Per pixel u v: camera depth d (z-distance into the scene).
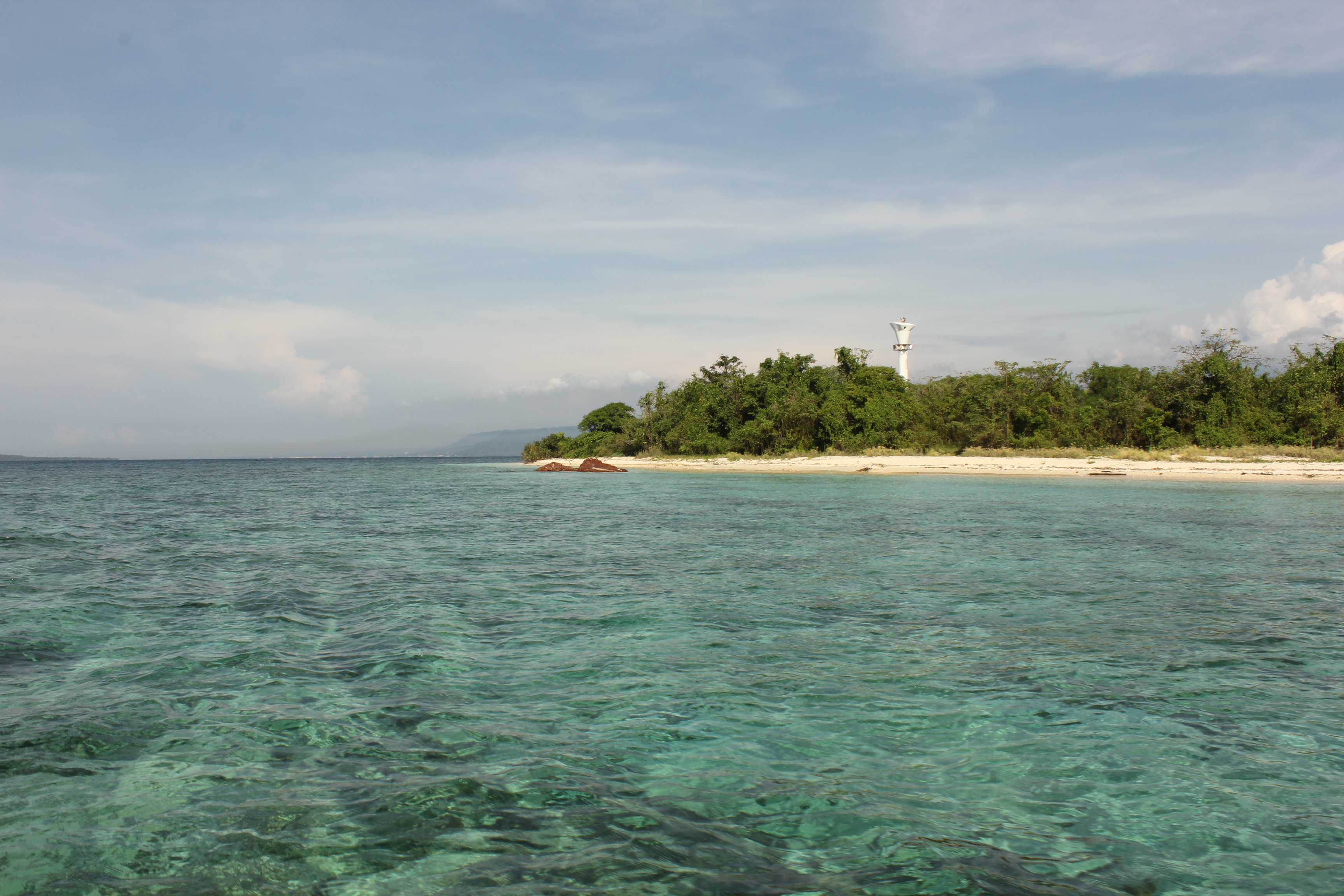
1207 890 4.31
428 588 13.16
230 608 11.61
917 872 4.45
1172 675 8.22
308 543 19.64
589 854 4.62
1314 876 4.47
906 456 65.69
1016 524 22.94
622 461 87.56
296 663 8.64
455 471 92.50
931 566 15.37
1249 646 9.36
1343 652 9.08
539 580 13.89
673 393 92.88
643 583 13.56
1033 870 4.50
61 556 17.31
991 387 67.50
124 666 8.53
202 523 25.50
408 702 7.39
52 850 4.62
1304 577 14.02
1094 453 58.47
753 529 22.08
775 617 10.92
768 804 5.33
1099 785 5.66
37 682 7.92
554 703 7.38
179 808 5.18
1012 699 7.48
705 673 8.31
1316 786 5.64
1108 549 17.66
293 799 5.34
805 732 6.68
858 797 5.45
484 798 5.38
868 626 10.40
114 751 6.14
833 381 79.06
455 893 4.19
